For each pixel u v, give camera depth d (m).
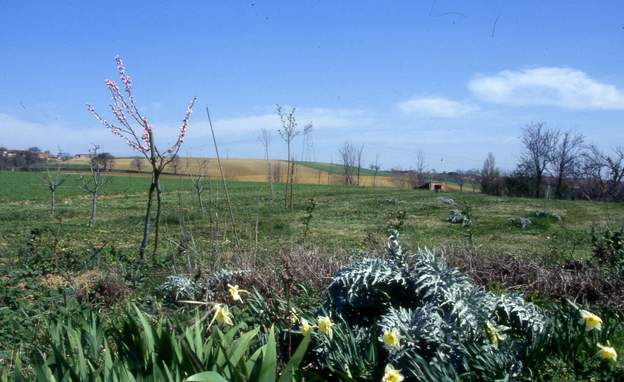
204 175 13.30
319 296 6.63
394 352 4.15
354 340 4.32
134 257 10.52
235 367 3.22
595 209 26.89
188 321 4.98
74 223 20.12
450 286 4.62
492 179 50.53
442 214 23.72
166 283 7.05
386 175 71.38
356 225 18.92
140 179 53.78
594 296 7.10
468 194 39.12
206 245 10.16
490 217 21.97
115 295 7.44
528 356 4.39
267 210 22.00
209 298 6.36
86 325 4.16
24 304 6.99
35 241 11.29
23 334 5.78
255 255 7.98
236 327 4.00
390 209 25.56
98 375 3.25
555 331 4.71
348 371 4.07
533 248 13.16
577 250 12.45
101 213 24.38
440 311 4.52
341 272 4.92
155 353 3.54
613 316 6.20
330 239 14.20
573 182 46.81
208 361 3.43
